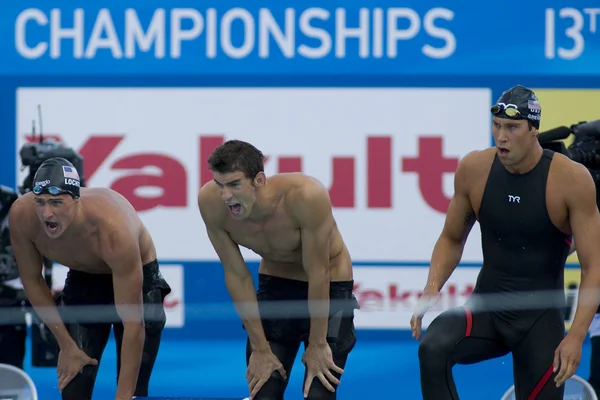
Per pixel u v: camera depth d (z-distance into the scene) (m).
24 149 15.45
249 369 12.35
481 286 12.20
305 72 20.53
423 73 20.44
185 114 20.53
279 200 11.73
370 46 20.45
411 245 20.27
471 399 16.41
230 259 12.26
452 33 20.39
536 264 11.83
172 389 16.77
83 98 20.59
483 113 20.41
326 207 11.66
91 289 13.32
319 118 20.48
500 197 11.74
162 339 19.27
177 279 20.30
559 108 20.33
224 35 20.59
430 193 20.30
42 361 15.61
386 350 18.86
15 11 20.61
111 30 20.58
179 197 20.48
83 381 12.78
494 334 12.06
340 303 12.59
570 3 20.27
